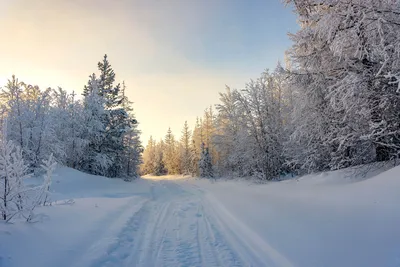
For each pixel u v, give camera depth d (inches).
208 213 380.8
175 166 2731.3
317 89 495.8
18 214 211.9
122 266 178.4
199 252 209.0
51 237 192.2
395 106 372.2
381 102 378.0
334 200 310.8
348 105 398.9
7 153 207.8
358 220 218.1
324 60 471.8
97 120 1011.9
